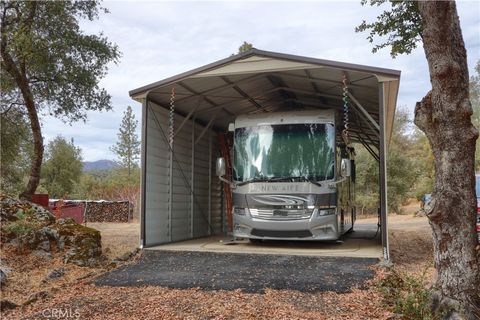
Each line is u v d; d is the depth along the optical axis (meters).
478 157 25.05
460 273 4.60
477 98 30.16
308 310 5.36
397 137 32.16
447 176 4.69
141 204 9.55
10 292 6.61
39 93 12.38
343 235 10.80
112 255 9.45
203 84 9.99
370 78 8.80
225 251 8.78
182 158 11.83
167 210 10.77
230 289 6.36
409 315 4.87
